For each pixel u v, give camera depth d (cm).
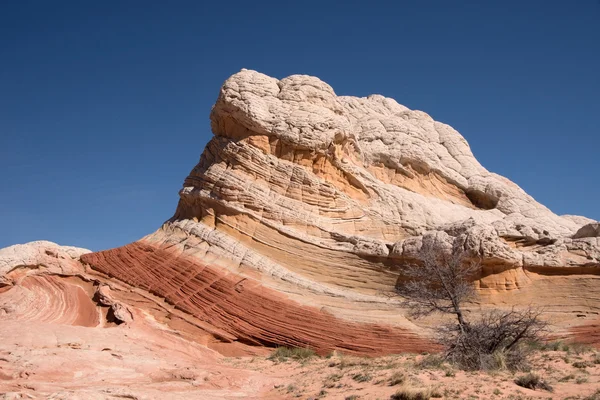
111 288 2473
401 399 1185
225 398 1323
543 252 2409
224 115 2970
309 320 2319
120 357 1683
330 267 2570
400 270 2473
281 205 2706
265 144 2859
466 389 1252
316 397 1310
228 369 1758
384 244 2558
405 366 1622
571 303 2256
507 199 3331
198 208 2819
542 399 1157
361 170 3069
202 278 2466
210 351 2178
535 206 3306
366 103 3975
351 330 2275
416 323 2280
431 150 3553
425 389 1189
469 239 2331
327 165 2914
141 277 2522
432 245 2247
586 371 1480
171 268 2538
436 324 2241
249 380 1584
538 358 1712
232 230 2662
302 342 2250
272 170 2798
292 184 2773
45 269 2531
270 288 2439
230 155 2825
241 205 2695
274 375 1736
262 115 2886
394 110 4059
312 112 2931
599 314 2202
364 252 2556
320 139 2853
